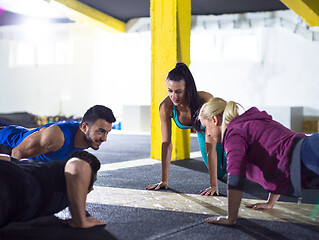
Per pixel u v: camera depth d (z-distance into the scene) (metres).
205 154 3.90
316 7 9.30
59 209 2.23
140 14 12.11
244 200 2.95
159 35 5.41
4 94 14.23
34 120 13.35
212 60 11.86
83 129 2.52
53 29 13.56
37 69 13.88
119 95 13.03
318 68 10.90
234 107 2.26
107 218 2.37
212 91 11.90
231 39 11.73
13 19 13.46
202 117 2.37
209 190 3.14
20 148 2.58
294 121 10.51
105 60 13.11
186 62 5.57
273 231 2.14
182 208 2.66
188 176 4.05
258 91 11.48
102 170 4.38
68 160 2.15
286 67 11.21
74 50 13.44
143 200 2.90
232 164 2.09
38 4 11.23
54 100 13.73
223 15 11.72
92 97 13.33
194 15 11.92
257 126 2.18
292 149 2.04
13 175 1.94
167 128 3.41
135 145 7.43
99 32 13.13
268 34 11.33
